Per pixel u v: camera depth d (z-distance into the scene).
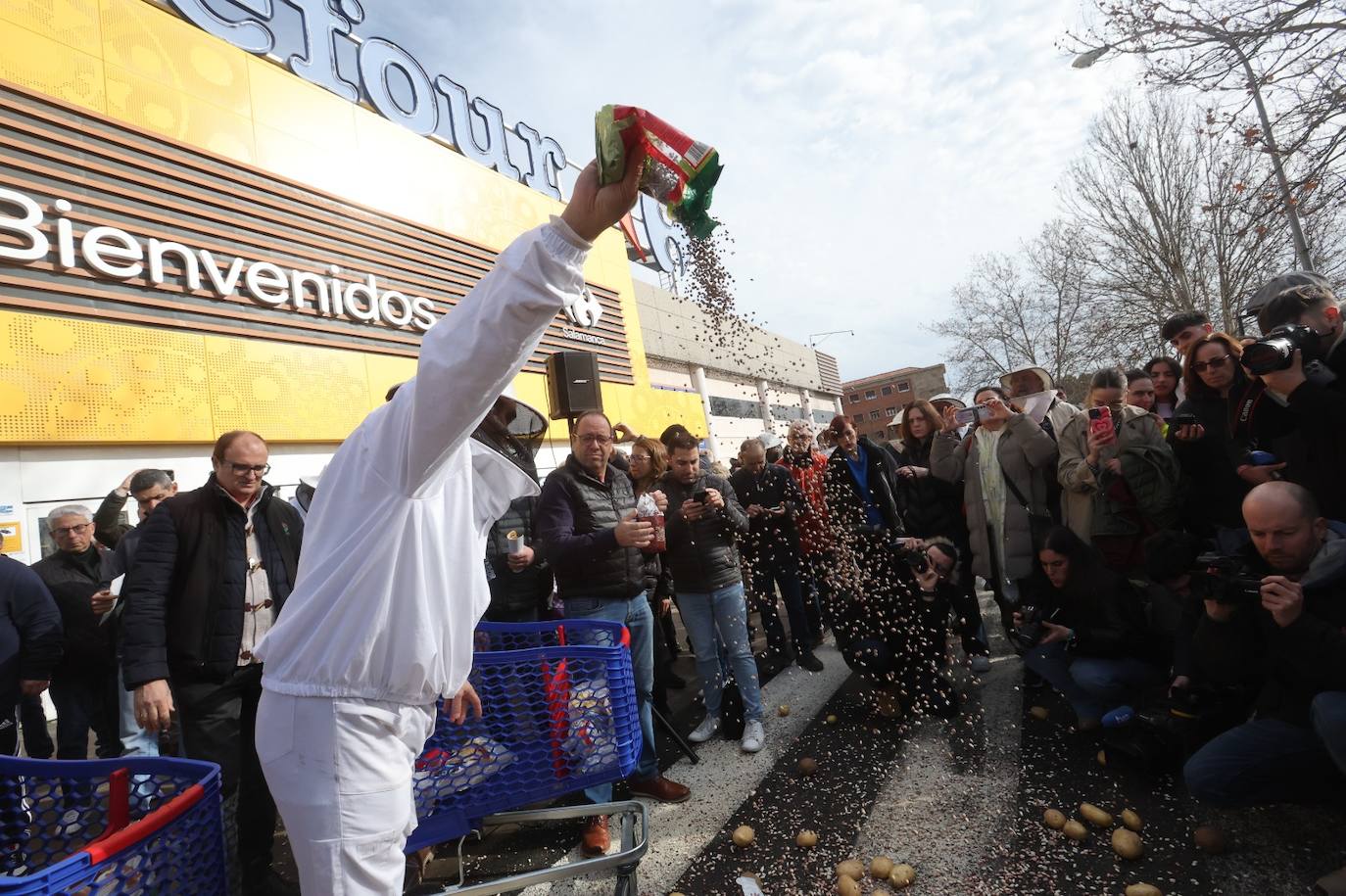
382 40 11.63
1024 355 32.75
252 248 8.74
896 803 2.84
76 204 7.10
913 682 3.69
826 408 38.97
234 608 2.59
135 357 7.36
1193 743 2.66
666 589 4.51
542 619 3.78
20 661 3.50
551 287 1.11
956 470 4.86
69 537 4.11
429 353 1.17
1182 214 15.60
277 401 8.67
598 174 1.11
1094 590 3.14
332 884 1.27
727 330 2.77
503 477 1.63
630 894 2.31
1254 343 2.70
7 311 6.50
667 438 3.88
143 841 1.40
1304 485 2.75
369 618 1.32
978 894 2.21
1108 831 2.46
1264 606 2.25
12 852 1.73
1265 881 2.09
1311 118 6.31
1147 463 3.60
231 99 8.87
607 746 2.37
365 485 1.35
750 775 3.31
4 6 6.81
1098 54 6.77
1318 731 2.09
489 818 2.51
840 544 3.96
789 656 5.21
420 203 11.49
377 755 1.34
